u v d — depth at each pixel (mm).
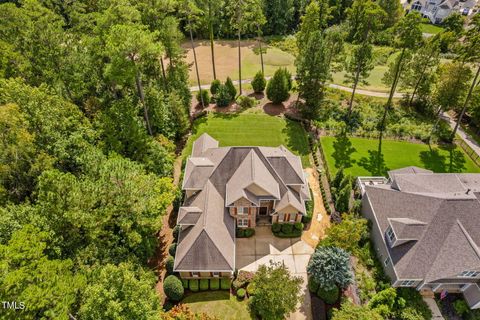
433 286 30812
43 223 25047
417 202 32969
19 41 39625
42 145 32000
